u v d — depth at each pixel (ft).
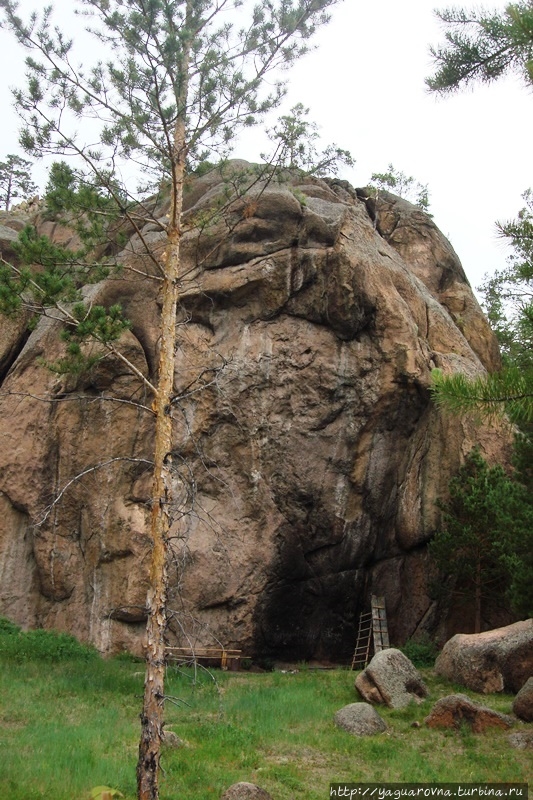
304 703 44.80
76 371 38.34
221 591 59.11
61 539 60.49
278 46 42.14
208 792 31.65
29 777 30.45
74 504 60.85
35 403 62.80
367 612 63.72
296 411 62.44
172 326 34.99
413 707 44.75
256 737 38.86
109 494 60.44
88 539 60.18
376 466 63.72
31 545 61.26
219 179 68.54
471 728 41.34
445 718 41.86
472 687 48.73
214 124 40.70
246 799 30.17
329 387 62.90
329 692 48.49
